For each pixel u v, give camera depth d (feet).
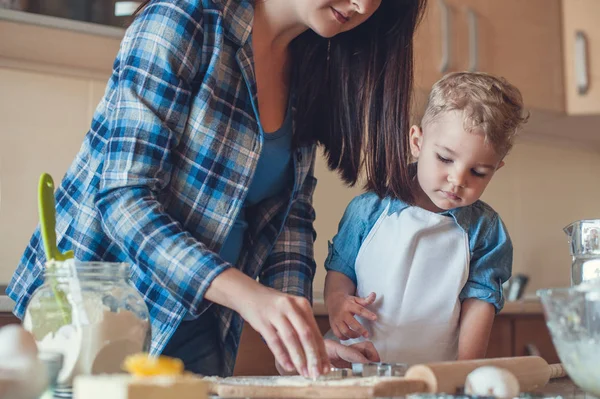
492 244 4.66
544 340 7.84
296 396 2.46
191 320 4.00
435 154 4.40
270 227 4.34
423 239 4.58
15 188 6.63
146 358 2.19
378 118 4.47
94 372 2.45
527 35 8.56
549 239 9.66
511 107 4.51
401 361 4.48
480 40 8.20
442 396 2.35
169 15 3.54
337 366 4.21
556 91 8.71
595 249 3.69
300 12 3.85
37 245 3.95
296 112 4.26
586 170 10.01
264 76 4.12
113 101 3.69
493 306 4.57
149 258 3.06
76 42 6.28
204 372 4.05
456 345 4.58
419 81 7.71
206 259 3.00
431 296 4.52
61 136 6.88
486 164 4.35
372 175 4.60
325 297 4.70
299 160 4.27
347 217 4.83
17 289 3.97
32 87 6.77
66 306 2.48
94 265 2.55
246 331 6.21
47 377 2.15
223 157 3.70
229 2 3.77
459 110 4.34
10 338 2.15
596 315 2.39
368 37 4.37
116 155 3.34
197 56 3.60
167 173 3.47
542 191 9.70
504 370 2.64
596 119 8.89
